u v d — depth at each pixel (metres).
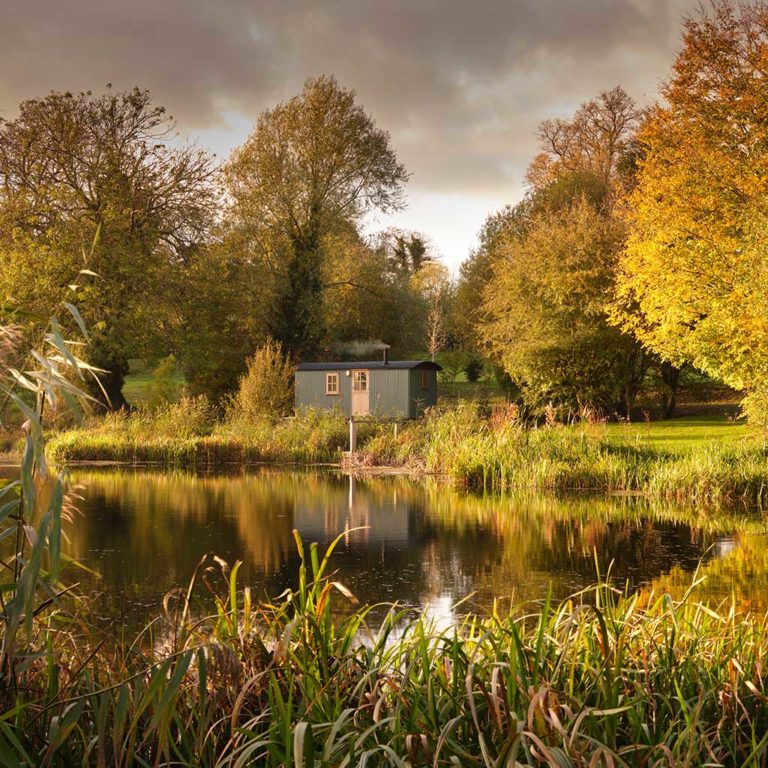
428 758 2.80
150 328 33.31
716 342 19.80
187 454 24.20
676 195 20.95
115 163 33.06
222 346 36.22
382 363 32.12
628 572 9.37
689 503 15.78
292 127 39.81
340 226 40.72
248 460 25.06
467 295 46.91
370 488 18.12
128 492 16.91
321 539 11.46
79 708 2.91
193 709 3.25
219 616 3.91
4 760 2.66
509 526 12.86
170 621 4.02
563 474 18.22
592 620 4.06
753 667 3.98
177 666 3.00
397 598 8.04
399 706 3.06
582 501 16.02
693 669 3.87
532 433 20.86
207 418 30.11
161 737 2.84
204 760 3.05
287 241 39.44
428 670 3.35
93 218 32.56
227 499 15.88
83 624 3.88
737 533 12.19
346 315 44.06
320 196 39.81
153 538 11.36
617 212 30.75
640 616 4.48
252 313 37.72
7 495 2.71
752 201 18.97
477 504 15.49
